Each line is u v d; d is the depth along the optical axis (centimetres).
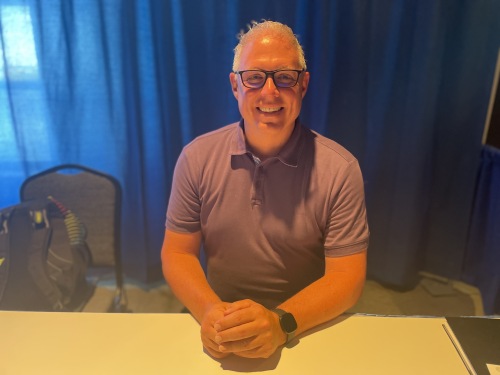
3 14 194
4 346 84
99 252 158
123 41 200
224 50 204
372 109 213
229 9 198
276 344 81
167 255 114
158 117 214
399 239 226
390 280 234
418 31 195
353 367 78
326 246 108
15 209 137
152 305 220
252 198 109
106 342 85
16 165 219
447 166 222
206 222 116
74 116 210
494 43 197
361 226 106
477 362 78
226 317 80
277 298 120
